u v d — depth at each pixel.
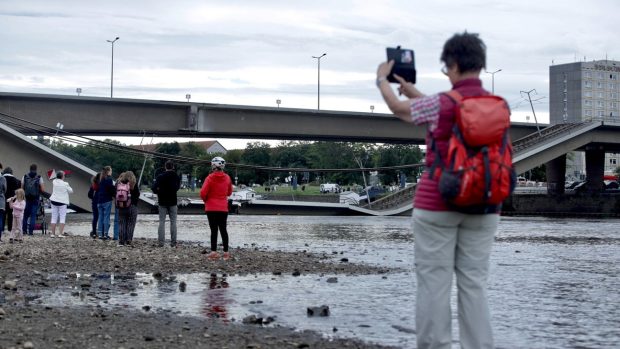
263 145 149.25
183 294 11.74
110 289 12.20
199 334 8.27
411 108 5.52
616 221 58.59
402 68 5.91
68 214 57.22
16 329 8.17
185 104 58.44
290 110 61.91
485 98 5.30
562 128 73.81
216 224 17.52
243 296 11.63
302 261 18.06
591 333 8.99
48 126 54.12
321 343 7.98
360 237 31.22
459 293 5.90
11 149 47.84
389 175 131.38
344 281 14.01
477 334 5.82
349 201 78.62
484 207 5.44
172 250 19.72
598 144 81.19
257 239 29.34
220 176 17.39
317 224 45.19
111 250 19.08
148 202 58.81
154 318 9.34
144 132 57.69
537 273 16.58
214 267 15.90
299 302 11.10
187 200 65.06
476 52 5.59
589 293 12.94
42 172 49.25
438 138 5.49
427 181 5.68
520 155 68.62
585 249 25.28
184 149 137.75
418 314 5.86
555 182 90.50
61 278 13.51
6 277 13.37
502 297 12.37
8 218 25.75
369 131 65.62
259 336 8.26
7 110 52.88
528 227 45.94
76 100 54.38
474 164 5.24
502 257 21.56
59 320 8.91
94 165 51.19
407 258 20.19
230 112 60.22
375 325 9.23
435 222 5.64
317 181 163.62
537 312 10.68
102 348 7.25
